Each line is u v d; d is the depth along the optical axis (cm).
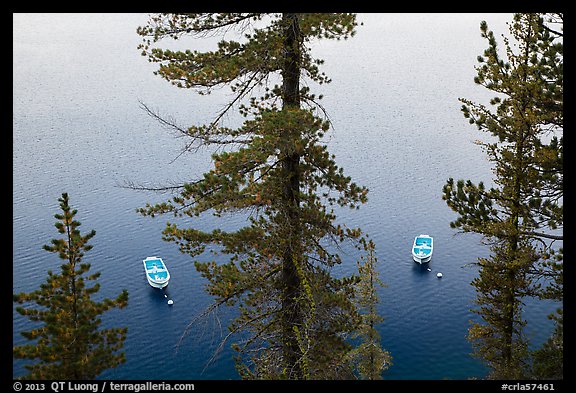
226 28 1203
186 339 3200
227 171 1110
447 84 10825
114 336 1096
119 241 4484
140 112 8644
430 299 3675
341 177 1168
